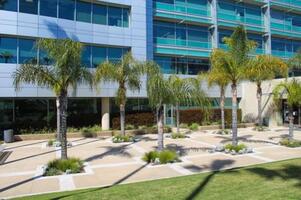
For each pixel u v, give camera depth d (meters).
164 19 36.31
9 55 24.97
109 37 29.62
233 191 8.89
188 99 16.42
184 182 10.27
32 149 19.56
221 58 17.61
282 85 20.80
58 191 10.20
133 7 30.97
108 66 22.11
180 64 37.72
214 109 34.91
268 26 42.97
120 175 12.41
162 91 15.42
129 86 23.17
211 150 17.95
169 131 28.77
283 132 28.28
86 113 29.83
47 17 26.44
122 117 23.30
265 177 10.65
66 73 13.84
